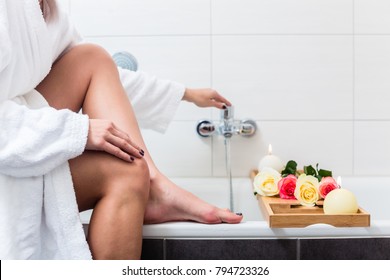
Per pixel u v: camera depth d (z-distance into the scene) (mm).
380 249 995
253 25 1742
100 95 1041
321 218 994
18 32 836
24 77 867
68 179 858
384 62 1745
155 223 1034
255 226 999
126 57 1721
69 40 1068
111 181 873
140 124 1453
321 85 1753
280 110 1760
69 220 850
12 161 797
